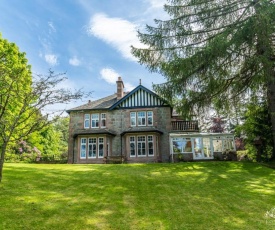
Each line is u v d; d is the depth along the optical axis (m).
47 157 28.66
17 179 9.99
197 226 5.62
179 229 5.43
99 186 9.62
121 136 24.66
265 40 11.27
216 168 15.62
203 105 13.75
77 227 5.36
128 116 25.12
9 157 20.55
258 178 12.39
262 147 19.77
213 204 7.46
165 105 24.98
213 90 13.01
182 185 10.32
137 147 23.83
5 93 6.97
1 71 7.06
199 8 13.45
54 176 11.37
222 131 32.88
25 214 5.94
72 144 24.86
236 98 13.90
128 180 11.05
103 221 5.79
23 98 7.53
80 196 7.96
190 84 13.37
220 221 5.96
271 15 10.84
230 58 12.59
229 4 12.87
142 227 5.50
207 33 13.73
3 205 6.46
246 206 7.27
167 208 6.96
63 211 6.34
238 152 25.80
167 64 13.23
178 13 13.80
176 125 24.83
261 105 17.12
